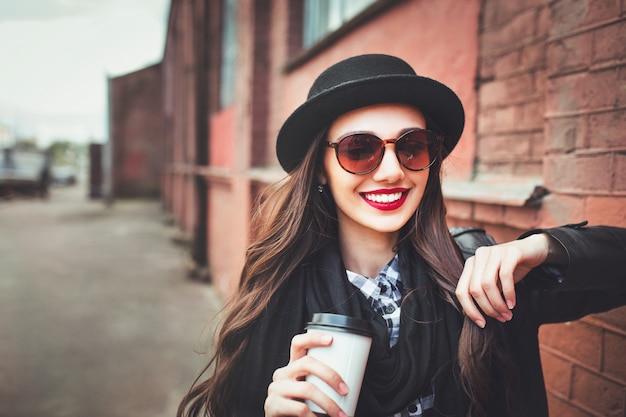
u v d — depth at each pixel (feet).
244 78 15.12
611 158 3.77
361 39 8.82
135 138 67.67
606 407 3.94
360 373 2.55
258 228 3.78
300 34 12.92
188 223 28.84
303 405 2.52
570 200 4.14
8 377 10.91
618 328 3.83
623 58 3.65
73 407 9.56
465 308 2.82
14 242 31.73
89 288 19.49
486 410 2.93
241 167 15.29
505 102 5.32
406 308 3.01
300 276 3.28
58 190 89.92
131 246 30.86
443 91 3.02
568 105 4.16
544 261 2.85
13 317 15.49
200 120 23.67
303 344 2.59
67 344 13.05
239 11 16.15
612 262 2.77
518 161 5.13
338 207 3.46
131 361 11.84
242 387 3.14
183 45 34.91
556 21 4.27
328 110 3.08
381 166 3.02
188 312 16.07
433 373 2.90
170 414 9.26
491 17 5.51
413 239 3.35
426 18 6.75
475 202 5.38
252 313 3.16
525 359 3.09
